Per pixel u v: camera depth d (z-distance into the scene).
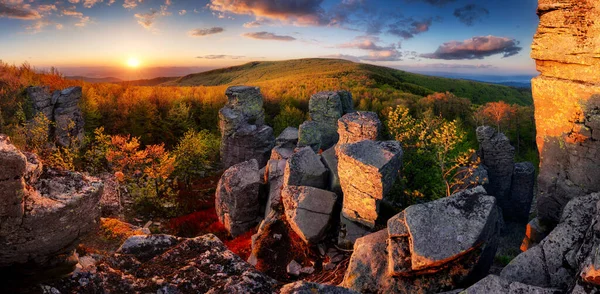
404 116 26.42
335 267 18.45
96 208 5.82
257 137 50.69
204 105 80.50
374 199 18.66
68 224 5.29
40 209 4.96
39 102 45.84
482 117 89.81
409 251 12.34
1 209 4.68
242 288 5.91
